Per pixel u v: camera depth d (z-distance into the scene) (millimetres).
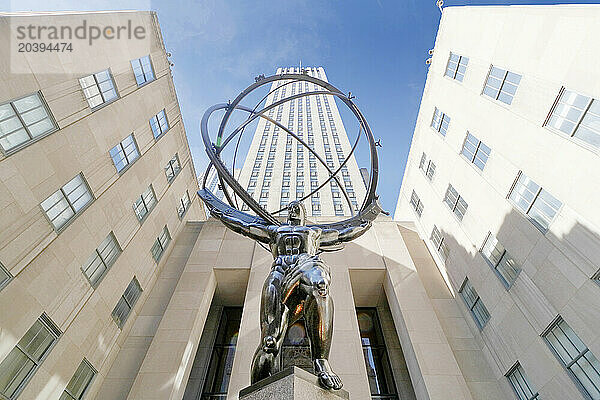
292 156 58062
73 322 13109
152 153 20281
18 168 11375
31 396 10891
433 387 13539
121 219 16812
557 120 13141
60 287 12602
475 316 17203
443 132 21953
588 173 11586
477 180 17781
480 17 18156
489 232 16547
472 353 16141
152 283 19328
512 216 14992
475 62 18469
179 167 24172
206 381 17359
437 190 22109
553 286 12562
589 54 11938
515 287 14453
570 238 12016
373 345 19750
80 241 13797
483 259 16797
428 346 15156
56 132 13117
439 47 22875
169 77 23109
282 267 6094
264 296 5703
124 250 16906
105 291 15125
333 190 48844
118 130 17047
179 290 18328
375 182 8266
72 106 14086
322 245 7191
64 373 12352
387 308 20859
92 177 14930
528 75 14562
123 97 17703
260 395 4492
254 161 57438
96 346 14359
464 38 19688
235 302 21578
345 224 7496
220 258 20516
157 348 15320
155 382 13961
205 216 28656
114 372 15062
